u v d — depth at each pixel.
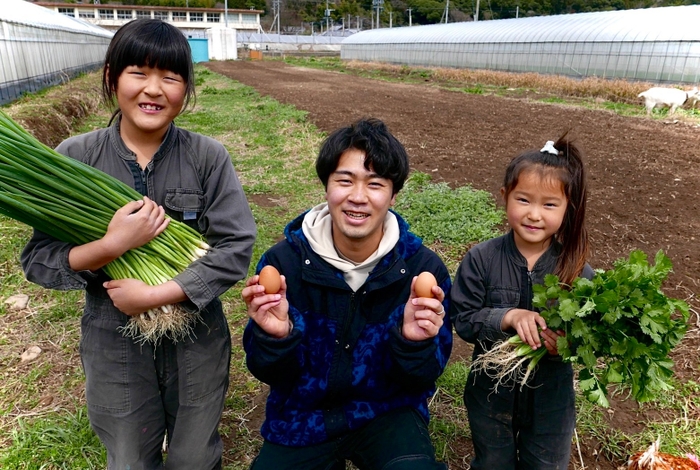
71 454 2.59
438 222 5.40
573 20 24.08
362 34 41.94
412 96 16.81
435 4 87.00
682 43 17.95
